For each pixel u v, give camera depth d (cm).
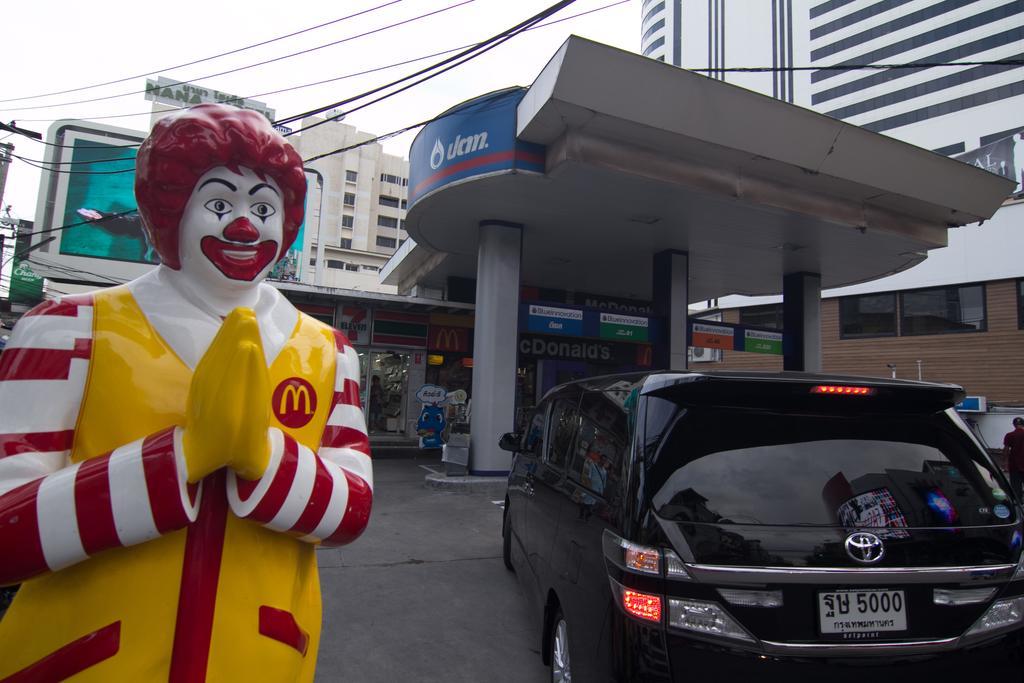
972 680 192
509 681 330
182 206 131
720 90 681
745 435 216
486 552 577
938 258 1911
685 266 1091
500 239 937
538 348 1241
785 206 815
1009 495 220
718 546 194
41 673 109
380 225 6862
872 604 190
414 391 1343
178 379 125
